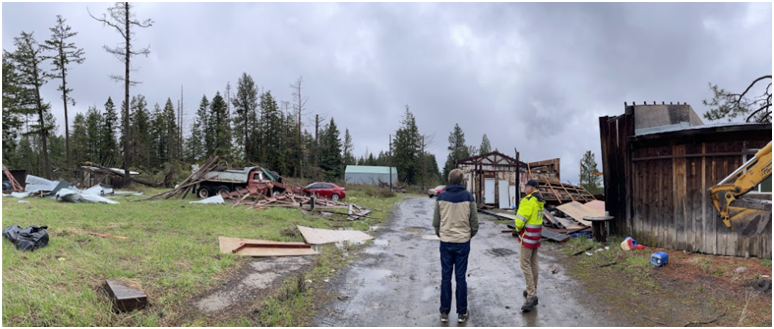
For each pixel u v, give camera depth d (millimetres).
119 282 4438
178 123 59688
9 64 32250
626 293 5125
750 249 6219
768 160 4766
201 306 4297
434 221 4461
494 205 21828
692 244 6992
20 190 20484
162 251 6129
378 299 5082
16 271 4293
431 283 5879
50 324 3361
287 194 19078
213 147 53594
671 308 4484
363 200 24703
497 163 22766
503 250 8531
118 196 19375
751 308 4246
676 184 7312
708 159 6836
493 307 4770
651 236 7820
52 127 34750
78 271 4652
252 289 5039
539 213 4664
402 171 61625
